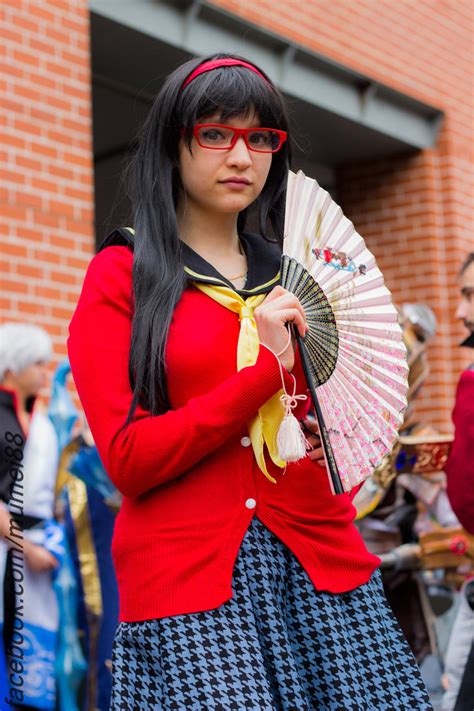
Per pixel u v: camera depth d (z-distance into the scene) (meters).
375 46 9.58
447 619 6.39
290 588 2.56
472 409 4.50
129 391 2.54
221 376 2.56
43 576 5.46
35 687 5.34
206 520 2.50
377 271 2.76
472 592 4.90
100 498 5.56
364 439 2.66
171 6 7.92
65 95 7.29
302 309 2.56
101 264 2.63
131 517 2.55
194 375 2.55
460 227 10.46
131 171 2.77
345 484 2.61
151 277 2.58
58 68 7.27
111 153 10.04
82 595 5.57
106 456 2.50
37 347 5.55
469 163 10.67
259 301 2.64
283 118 2.70
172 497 2.52
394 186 10.50
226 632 2.43
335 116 9.34
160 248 2.62
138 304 2.56
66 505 5.66
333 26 9.15
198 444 2.44
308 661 2.54
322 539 2.60
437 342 10.20
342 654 2.53
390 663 2.62
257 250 2.78
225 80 2.62
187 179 2.69
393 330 2.74
